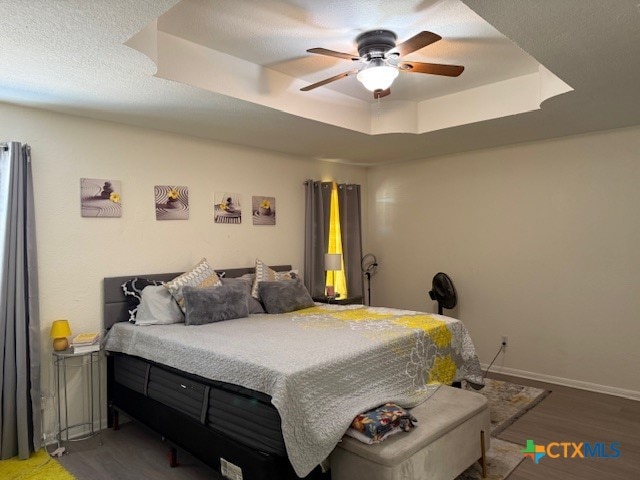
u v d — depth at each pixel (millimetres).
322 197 5133
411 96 3863
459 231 4918
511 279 4516
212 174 4145
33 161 3051
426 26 2547
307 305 3971
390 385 2561
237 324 3211
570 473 2531
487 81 3508
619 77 2639
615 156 3877
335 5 2307
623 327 3848
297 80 3383
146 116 3316
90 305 3311
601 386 3941
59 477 2578
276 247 4727
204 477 2561
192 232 3973
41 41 2039
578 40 2158
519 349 4449
